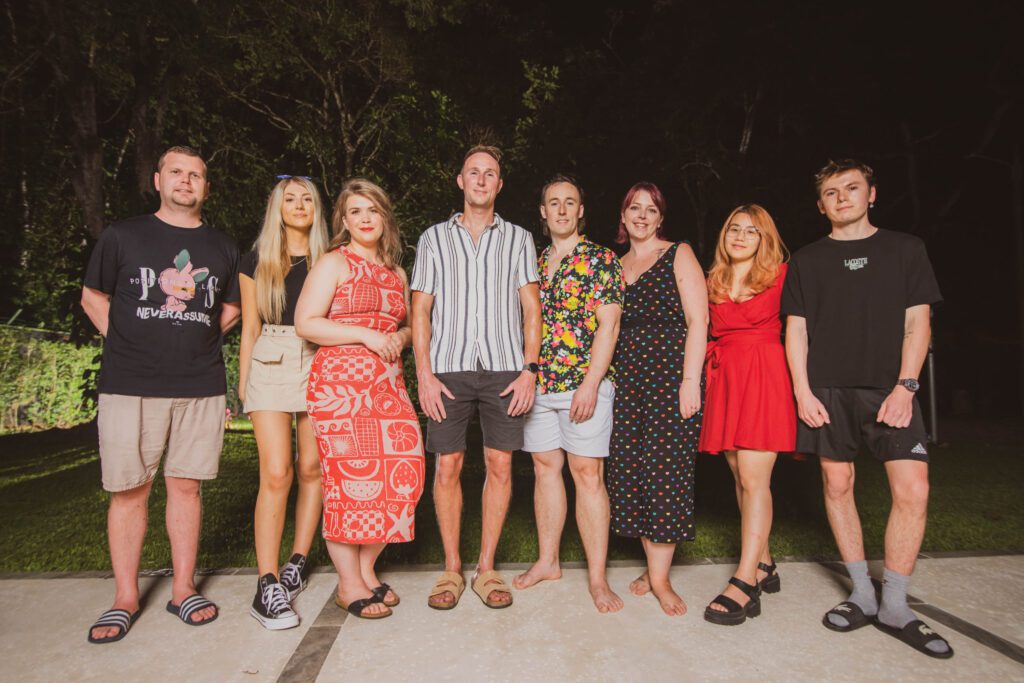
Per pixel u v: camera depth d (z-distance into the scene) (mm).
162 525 4195
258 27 11602
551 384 2977
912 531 2551
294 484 5270
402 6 11648
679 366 2871
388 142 12086
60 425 10539
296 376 2830
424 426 8938
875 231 2744
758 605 2711
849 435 2695
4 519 4414
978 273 17109
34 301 12305
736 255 2848
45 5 8547
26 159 12203
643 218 3008
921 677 2240
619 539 3902
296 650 2438
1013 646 2459
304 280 2939
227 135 12820
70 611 2781
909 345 2607
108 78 9297
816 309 2754
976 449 7758
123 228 2705
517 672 2275
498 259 2957
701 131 12930
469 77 10414
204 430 2793
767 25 12531
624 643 2482
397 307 2848
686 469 2816
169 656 2398
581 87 12602
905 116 15258
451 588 2842
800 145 14109
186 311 2744
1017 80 14570
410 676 2252
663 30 13461
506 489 2988
